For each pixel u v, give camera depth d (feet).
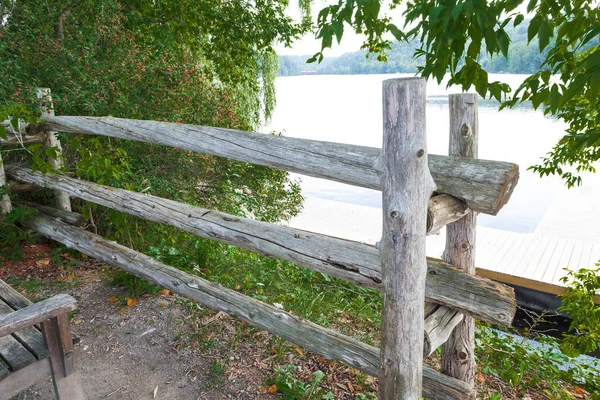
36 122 12.42
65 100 14.56
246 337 9.80
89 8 16.88
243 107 30.71
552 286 20.57
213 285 9.47
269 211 21.40
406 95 4.93
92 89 15.49
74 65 15.64
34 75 15.37
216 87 22.30
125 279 11.75
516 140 88.84
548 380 10.31
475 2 5.91
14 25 15.44
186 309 10.85
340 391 8.30
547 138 90.53
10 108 11.69
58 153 13.64
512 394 9.96
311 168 6.76
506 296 5.84
